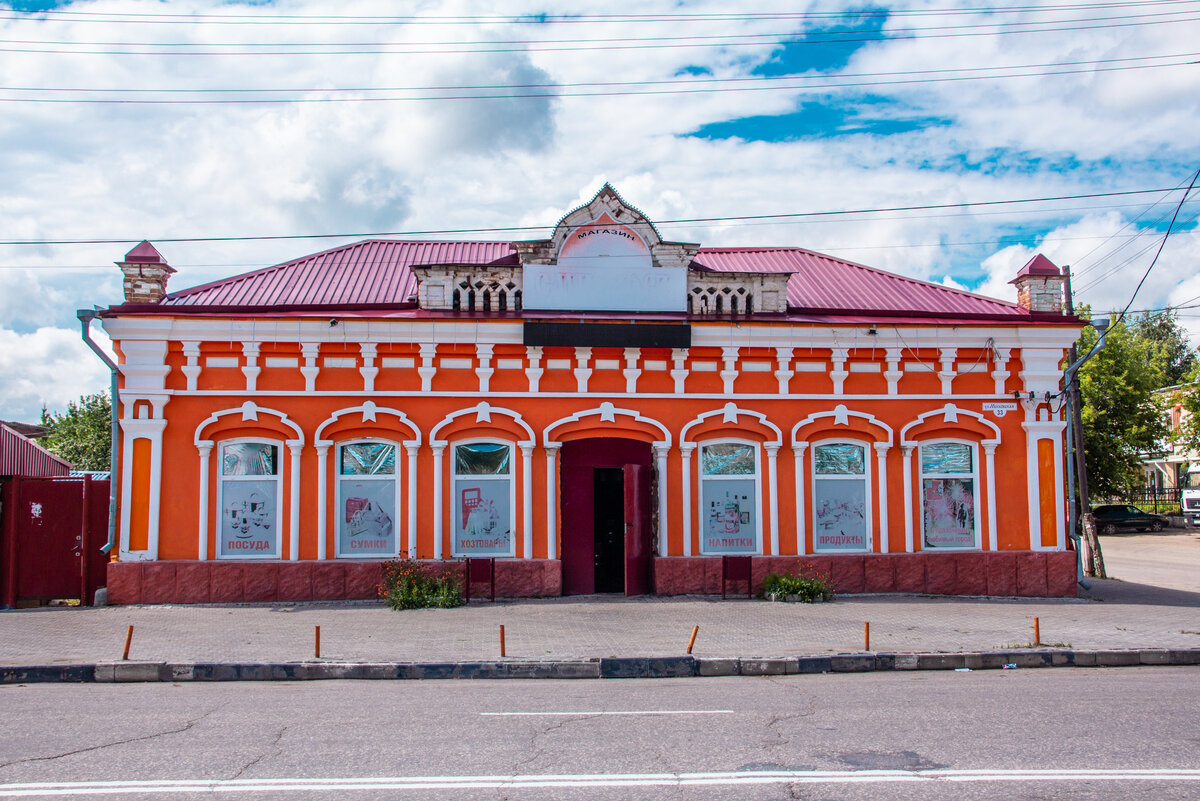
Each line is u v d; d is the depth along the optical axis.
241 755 6.66
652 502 15.71
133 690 9.47
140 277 15.48
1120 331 43.06
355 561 14.95
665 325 15.52
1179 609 14.88
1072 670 10.85
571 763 6.45
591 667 10.40
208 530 14.92
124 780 6.05
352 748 6.86
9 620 13.27
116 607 14.41
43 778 6.11
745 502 15.92
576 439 15.68
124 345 14.89
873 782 6.00
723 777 6.11
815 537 16.00
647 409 15.73
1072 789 5.86
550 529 15.38
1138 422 43.00
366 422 15.22
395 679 10.19
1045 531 16.33
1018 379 16.50
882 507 16.03
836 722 7.77
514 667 10.34
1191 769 6.31
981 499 16.31
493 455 15.57
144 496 14.84
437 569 14.98
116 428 14.95
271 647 11.21
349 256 18.44
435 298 15.70
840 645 11.47
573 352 15.64
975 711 8.23
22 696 9.09
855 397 16.06
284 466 15.15
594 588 15.66
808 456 16.05
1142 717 7.95
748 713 8.16
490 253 19.09
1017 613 14.19
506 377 15.56
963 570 16.02
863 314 16.91
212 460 15.04
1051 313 16.89
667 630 12.42
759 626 12.74
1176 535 40.66
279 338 15.07
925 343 16.17
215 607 14.33
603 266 15.88
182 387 15.04
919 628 12.72
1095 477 42.91
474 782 6.00
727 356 15.84
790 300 17.33
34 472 23.66
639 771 6.25
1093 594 16.89
